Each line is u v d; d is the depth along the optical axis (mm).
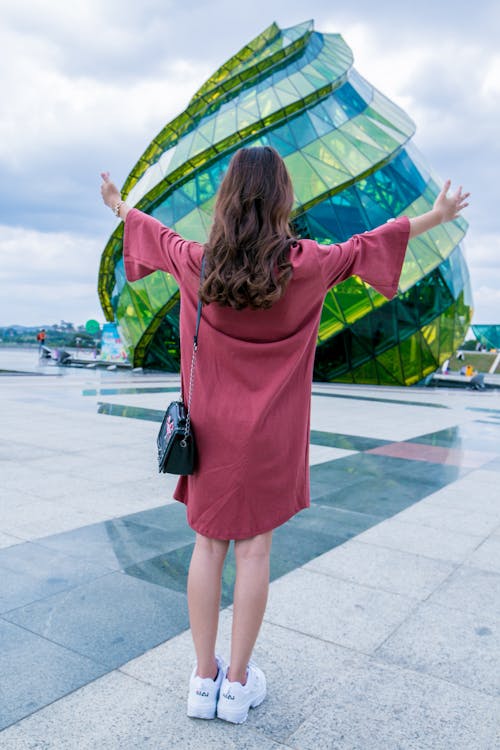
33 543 4133
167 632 2906
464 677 2617
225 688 2225
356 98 26766
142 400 14109
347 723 2252
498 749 2127
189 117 27562
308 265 2014
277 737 2158
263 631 2996
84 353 46594
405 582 3703
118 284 29797
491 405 17922
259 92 25438
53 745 2057
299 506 2275
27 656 2641
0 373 23578
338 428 11000
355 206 24188
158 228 2332
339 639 2934
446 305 27156
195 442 2145
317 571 3844
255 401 2096
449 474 7090
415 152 28625
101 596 3299
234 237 1938
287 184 2057
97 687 2422
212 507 2148
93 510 4988
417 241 25516
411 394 21906
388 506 5543
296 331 2125
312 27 26328
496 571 3932
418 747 2127
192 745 2088
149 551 4043
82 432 9094
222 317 2055
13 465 6625
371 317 25531
